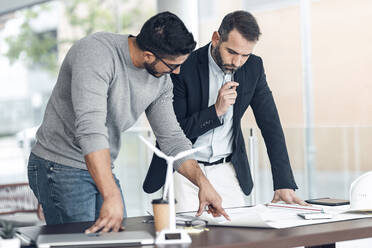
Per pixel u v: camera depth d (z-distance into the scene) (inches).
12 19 515.2
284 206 85.0
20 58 519.2
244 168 107.3
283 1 158.1
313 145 152.8
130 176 184.2
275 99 160.9
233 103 98.2
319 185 151.7
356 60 144.3
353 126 145.0
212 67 103.3
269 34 162.1
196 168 81.9
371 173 79.3
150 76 81.2
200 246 58.7
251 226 69.7
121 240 60.0
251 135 151.9
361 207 78.2
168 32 72.3
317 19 151.3
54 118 82.7
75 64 75.2
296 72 156.5
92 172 70.1
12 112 494.0
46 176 83.5
